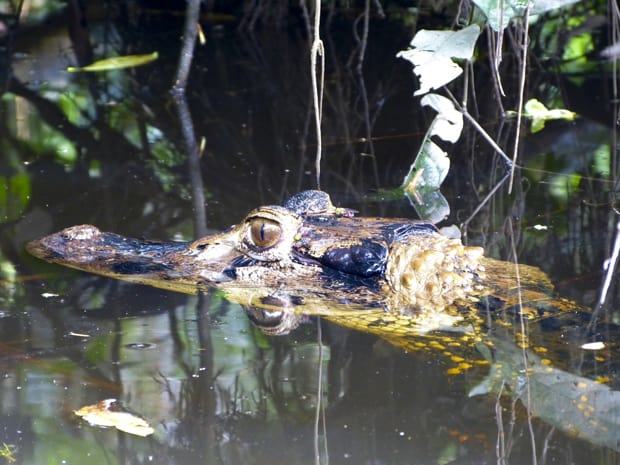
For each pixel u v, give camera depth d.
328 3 14.23
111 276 5.36
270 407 3.94
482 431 3.75
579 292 5.07
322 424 3.81
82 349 4.49
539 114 9.39
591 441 3.68
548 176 7.51
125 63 11.73
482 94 10.26
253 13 13.94
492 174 7.63
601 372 4.22
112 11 14.52
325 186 7.34
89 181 7.43
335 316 4.80
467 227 6.33
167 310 4.93
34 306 5.00
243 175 7.62
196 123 9.27
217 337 4.61
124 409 3.93
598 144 8.38
